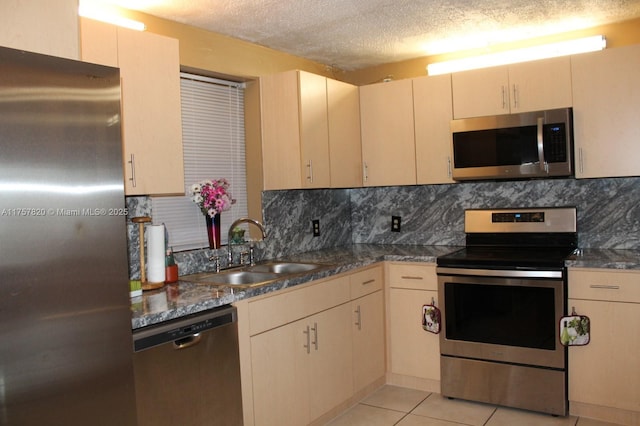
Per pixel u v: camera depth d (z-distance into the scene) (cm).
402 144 361
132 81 230
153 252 249
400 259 336
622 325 272
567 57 305
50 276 150
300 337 266
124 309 170
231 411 226
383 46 350
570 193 337
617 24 314
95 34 216
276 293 251
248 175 339
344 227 416
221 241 324
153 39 239
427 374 331
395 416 297
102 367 164
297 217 366
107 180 165
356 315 313
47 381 150
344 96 358
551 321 285
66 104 155
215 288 244
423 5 274
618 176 297
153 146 238
